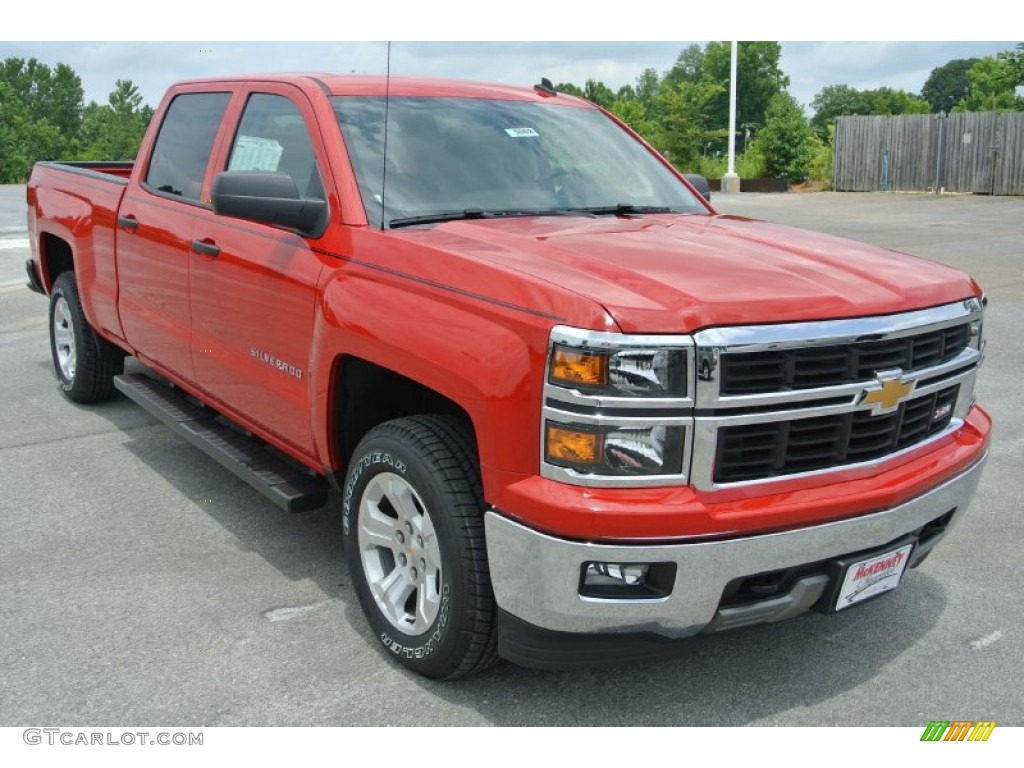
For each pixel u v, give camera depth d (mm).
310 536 4480
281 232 3934
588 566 2723
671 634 2838
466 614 3018
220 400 4527
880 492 2945
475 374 2867
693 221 3945
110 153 84625
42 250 6414
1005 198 25469
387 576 3436
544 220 3764
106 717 3070
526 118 4438
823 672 3408
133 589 3926
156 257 4871
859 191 29422
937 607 3883
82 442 5719
